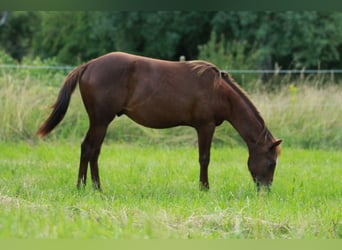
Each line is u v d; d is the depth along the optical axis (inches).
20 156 629.9
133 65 479.8
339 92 768.3
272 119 736.3
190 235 329.4
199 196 446.9
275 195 463.2
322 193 482.6
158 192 458.3
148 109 483.8
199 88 488.7
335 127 749.3
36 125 713.6
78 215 357.7
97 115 477.7
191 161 601.6
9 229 305.3
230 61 976.9
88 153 479.8
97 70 476.4
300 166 612.4
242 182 511.5
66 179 503.2
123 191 467.2
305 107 748.0
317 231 356.2
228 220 356.8
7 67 788.0
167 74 484.7
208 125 494.3
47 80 783.1
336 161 656.4
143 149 677.3
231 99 498.0
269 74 1195.9
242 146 725.9
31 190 440.5
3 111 711.7
